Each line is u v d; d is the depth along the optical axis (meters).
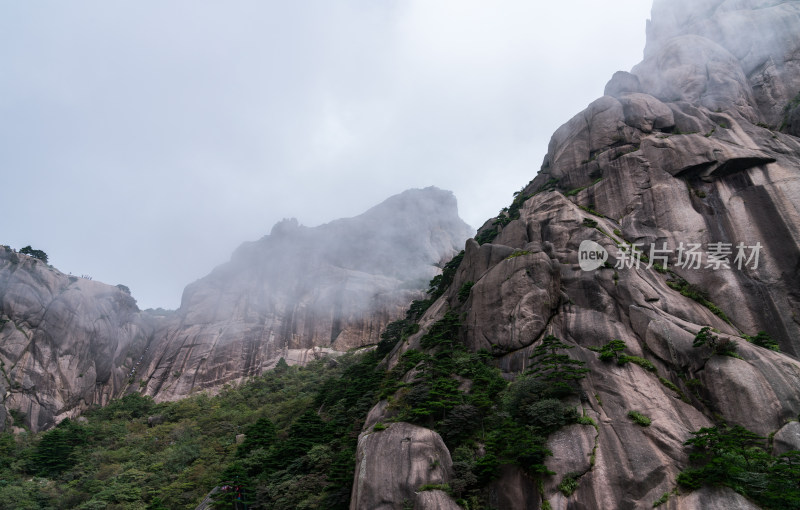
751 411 27.72
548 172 58.81
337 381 55.53
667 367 31.70
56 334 83.94
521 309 38.03
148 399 84.88
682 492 24.14
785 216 37.72
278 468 40.16
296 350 101.88
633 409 28.83
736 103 52.62
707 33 64.81
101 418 77.25
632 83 62.56
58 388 80.12
